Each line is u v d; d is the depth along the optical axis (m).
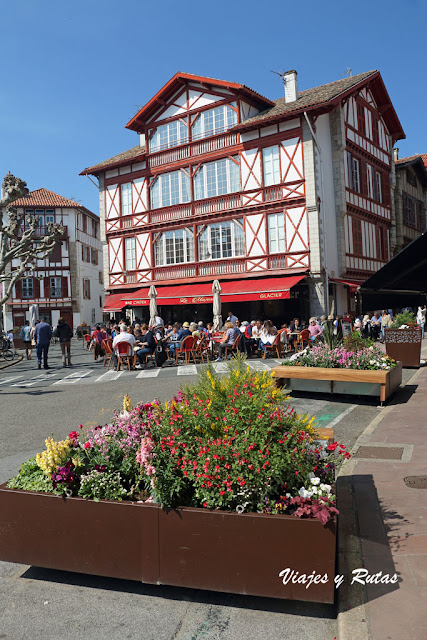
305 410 8.39
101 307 52.66
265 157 25.08
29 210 46.25
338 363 9.22
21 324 46.16
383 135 31.55
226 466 3.16
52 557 3.40
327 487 3.15
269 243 25.03
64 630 2.95
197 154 27.38
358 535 3.70
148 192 29.44
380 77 28.92
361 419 7.73
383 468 5.16
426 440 6.13
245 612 3.05
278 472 3.07
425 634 2.59
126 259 30.67
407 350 12.88
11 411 9.59
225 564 3.05
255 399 3.43
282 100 28.05
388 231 31.75
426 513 4.00
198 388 3.73
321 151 24.66
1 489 3.52
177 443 3.29
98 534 3.30
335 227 25.80
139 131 30.05
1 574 3.63
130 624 2.98
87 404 9.77
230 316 18.80
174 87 27.95
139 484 3.54
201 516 3.10
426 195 39.22
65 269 46.66
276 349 16.17
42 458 3.46
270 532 2.98
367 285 6.24
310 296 23.88
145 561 3.21
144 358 16.00
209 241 27.16
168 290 27.70
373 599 2.92
